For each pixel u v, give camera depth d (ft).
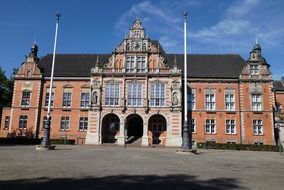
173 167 61.36
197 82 193.88
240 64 204.54
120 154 94.07
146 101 178.81
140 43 188.24
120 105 180.04
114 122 189.47
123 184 40.34
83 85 196.95
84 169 54.60
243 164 72.43
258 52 196.95
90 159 74.54
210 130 188.75
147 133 176.14
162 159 79.82
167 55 213.87
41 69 202.39
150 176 47.78
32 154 86.43
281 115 191.52
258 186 41.09
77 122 193.16
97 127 177.58
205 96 192.85
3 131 198.59
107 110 179.93
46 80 199.72
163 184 41.11
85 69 204.33
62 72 202.18
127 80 183.32
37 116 193.88
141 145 171.83
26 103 196.34
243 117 188.24
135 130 196.44
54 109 195.21
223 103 191.21
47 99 197.36
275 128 185.98
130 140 181.88
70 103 195.83
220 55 212.64
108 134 188.03
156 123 187.11
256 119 187.62
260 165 71.61
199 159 83.61
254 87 191.72
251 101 189.98
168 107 178.19
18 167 55.47
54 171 51.13
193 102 192.03
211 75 195.21
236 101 191.11
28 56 202.18
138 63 186.19
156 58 186.09
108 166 60.18
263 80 191.31
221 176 49.62
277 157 103.86
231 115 189.47
